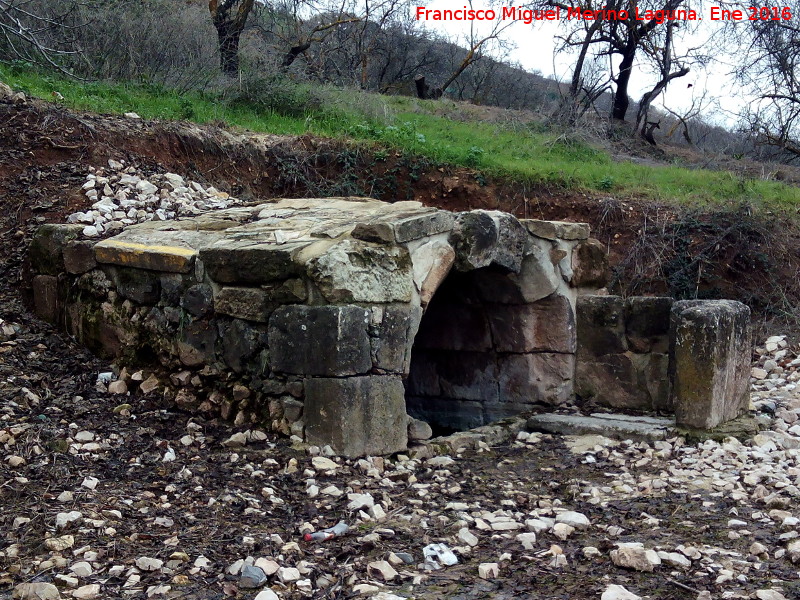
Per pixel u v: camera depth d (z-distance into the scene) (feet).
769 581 10.36
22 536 10.93
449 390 21.97
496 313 21.03
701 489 14.53
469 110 51.72
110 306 18.61
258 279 16.01
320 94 39.78
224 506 12.71
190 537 11.37
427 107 50.57
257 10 56.49
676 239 30.68
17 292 20.58
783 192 35.32
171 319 17.56
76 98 29.76
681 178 36.68
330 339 15.07
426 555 11.09
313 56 55.31
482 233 17.75
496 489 14.66
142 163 25.88
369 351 15.53
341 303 15.19
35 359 18.26
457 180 33.24
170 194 23.39
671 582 10.30
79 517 11.52
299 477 14.24
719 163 45.03
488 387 21.49
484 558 11.20
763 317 28.76
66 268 19.44
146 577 10.09
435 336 21.84
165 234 18.89
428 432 17.16
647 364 20.16
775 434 17.58
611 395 20.61
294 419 15.72
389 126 37.35
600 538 12.00
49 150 24.29
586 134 44.37
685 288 29.55
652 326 20.07
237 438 15.51
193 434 15.98
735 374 18.74
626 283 30.25
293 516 12.53
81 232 19.83
